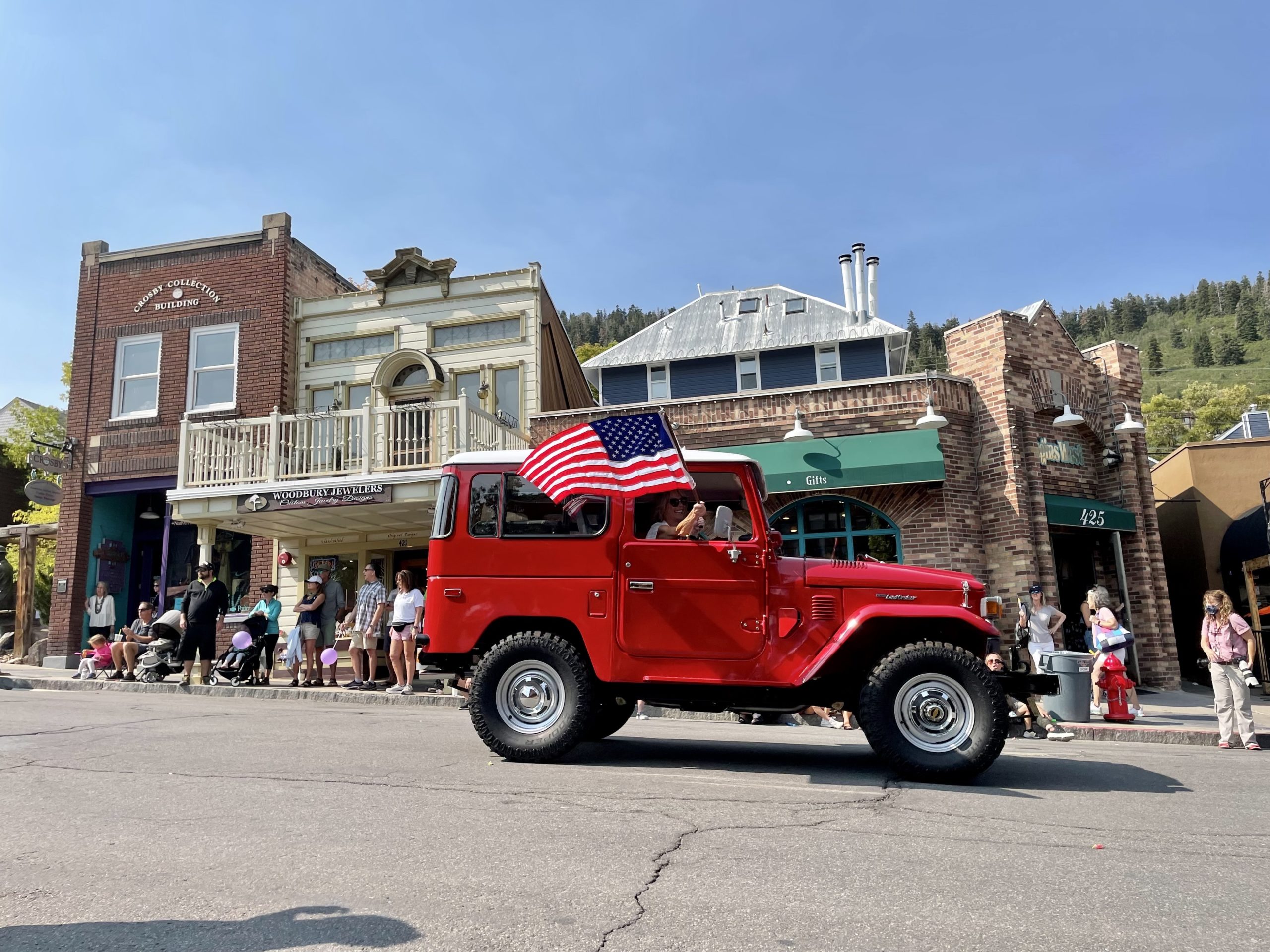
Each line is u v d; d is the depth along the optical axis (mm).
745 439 15594
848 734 9570
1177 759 7824
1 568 26703
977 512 15062
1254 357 181875
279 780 5691
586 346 79250
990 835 4535
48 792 5309
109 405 18656
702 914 3295
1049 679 6273
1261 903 3516
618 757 7020
